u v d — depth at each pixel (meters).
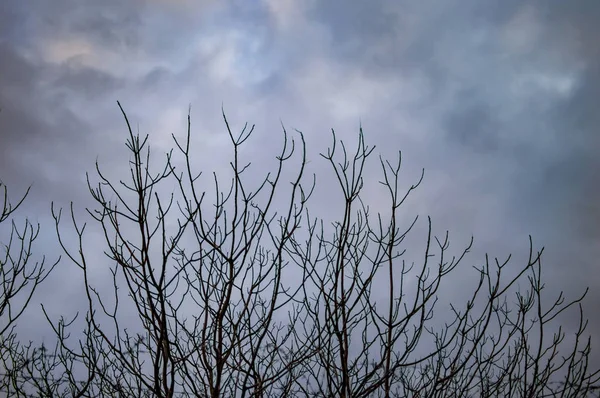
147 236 4.10
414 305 4.47
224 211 4.57
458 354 4.54
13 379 4.57
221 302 4.28
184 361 4.13
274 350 4.62
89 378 4.17
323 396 4.38
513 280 4.58
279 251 4.52
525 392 4.66
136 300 4.11
